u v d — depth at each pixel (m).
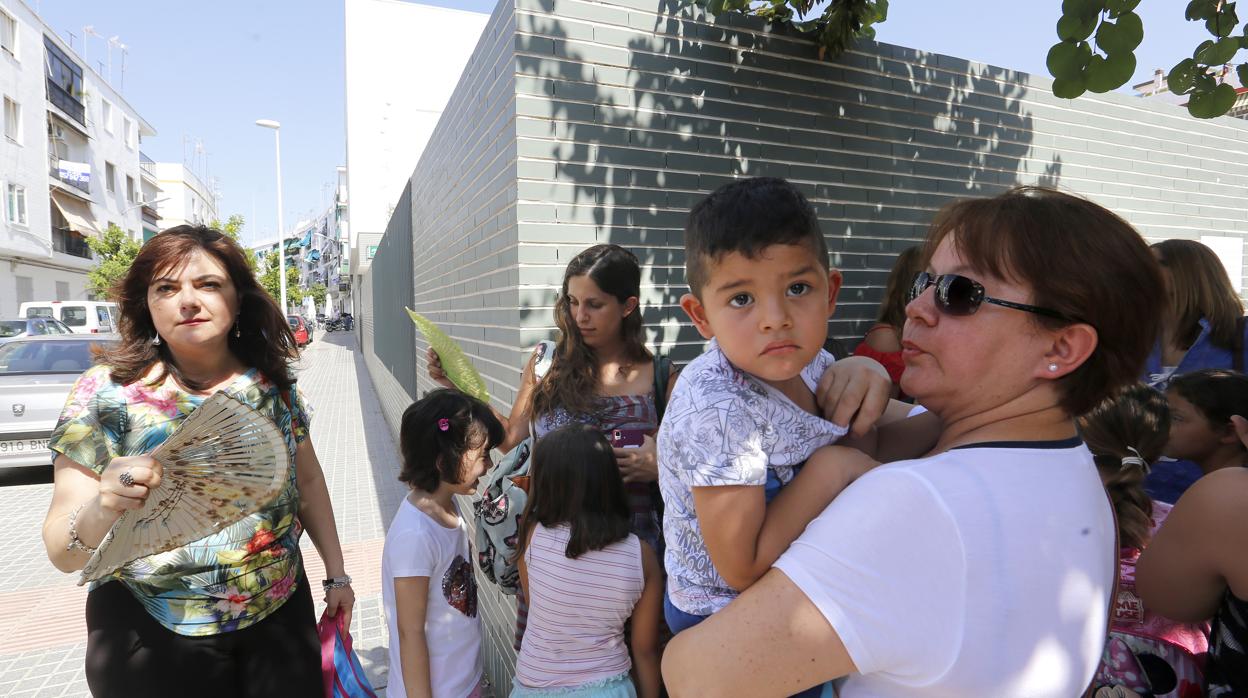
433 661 2.20
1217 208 5.27
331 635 2.17
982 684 0.78
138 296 1.83
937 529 0.80
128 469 1.42
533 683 2.00
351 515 6.15
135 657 1.75
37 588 4.64
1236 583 1.28
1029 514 0.81
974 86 4.07
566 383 2.27
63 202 27.80
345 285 50.44
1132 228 0.88
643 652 2.04
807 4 3.30
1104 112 4.66
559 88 2.81
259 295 2.02
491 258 3.27
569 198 2.83
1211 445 1.79
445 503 2.31
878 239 3.76
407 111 18.33
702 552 1.11
